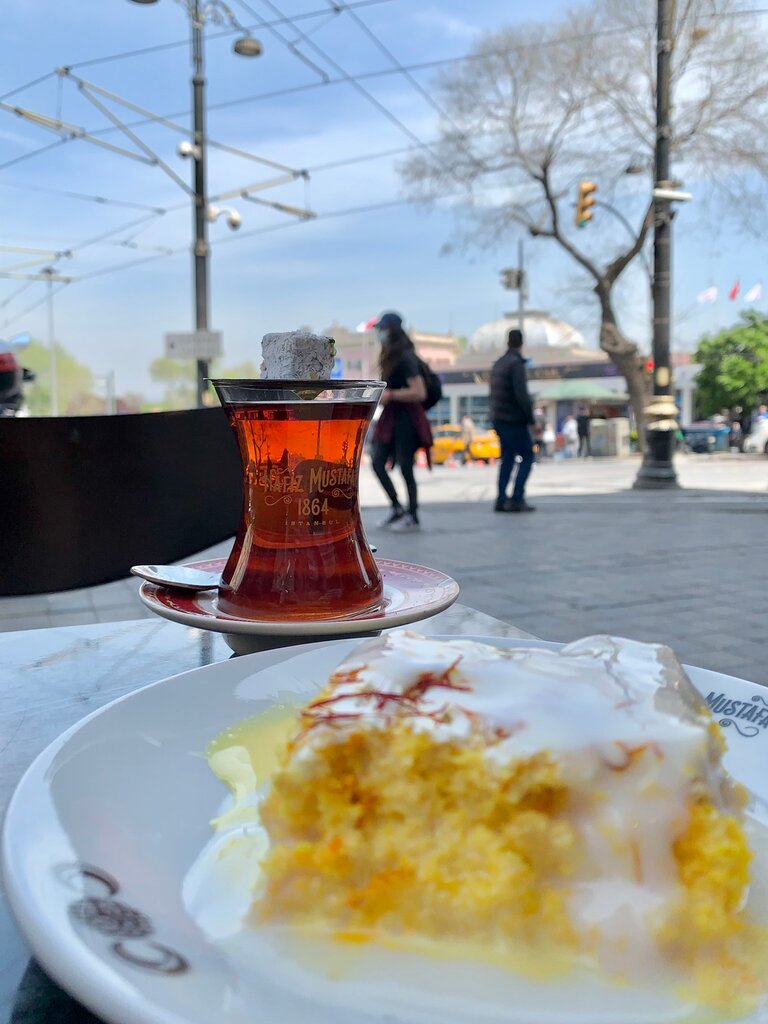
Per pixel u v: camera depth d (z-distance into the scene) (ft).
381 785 1.30
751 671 9.73
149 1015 0.93
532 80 48.26
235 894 1.28
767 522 23.40
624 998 1.13
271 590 2.66
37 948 1.04
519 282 70.33
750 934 1.22
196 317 35.96
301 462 2.65
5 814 1.34
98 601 13.67
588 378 102.32
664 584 14.69
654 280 34.83
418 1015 1.06
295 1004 1.04
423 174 51.49
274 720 1.87
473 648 1.53
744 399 89.61
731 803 1.43
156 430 5.19
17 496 4.69
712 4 43.27
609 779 1.26
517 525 22.67
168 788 1.57
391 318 20.51
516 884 1.23
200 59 35.09
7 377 10.03
